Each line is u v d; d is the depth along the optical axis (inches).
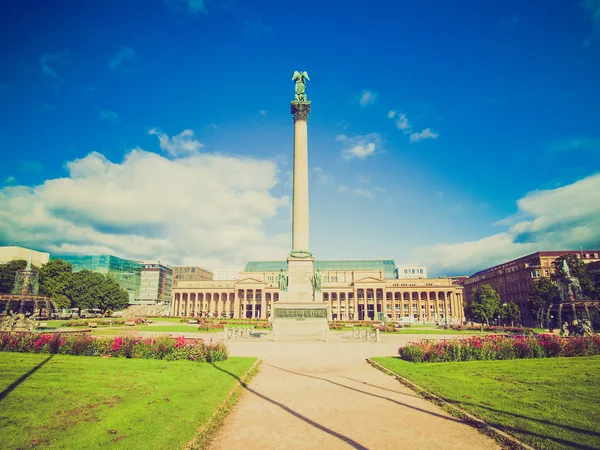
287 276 2551.7
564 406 675.4
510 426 570.9
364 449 515.8
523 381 890.1
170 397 719.1
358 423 621.3
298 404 733.9
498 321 5319.9
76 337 1278.3
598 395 756.0
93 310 5521.7
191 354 1195.9
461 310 7726.4
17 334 1291.8
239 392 810.8
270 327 3314.5
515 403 697.0
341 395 804.0
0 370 928.9
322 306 2397.9
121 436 521.0
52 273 4616.1
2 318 2043.6
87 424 564.7
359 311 7854.3
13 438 503.2
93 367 1002.1
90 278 5142.7
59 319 4023.1
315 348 1691.7
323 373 1065.5
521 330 3336.6
